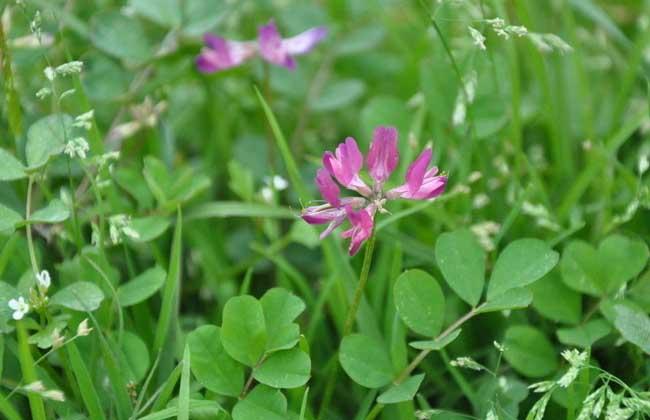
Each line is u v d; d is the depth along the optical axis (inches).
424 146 16.6
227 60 16.4
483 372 14.9
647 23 17.0
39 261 14.5
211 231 16.4
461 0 15.2
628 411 12.9
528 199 15.8
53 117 14.2
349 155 13.3
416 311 13.7
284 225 16.8
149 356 14.2
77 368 13.3
